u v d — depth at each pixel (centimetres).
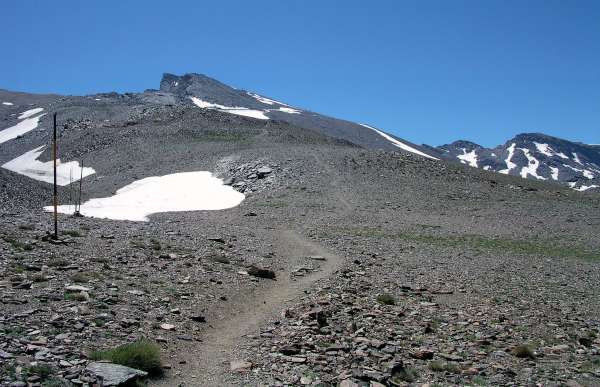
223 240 3838
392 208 6775
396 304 2359
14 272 2053
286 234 4850
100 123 16825
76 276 2058
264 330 1769
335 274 2912
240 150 11162
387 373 1401
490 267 3747
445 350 1717
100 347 1359
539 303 2636
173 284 2258
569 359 1722
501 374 1517
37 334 1372
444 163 10350
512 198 7912
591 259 4438
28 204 6444
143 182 9238
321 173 8612
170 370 1332
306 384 1280
